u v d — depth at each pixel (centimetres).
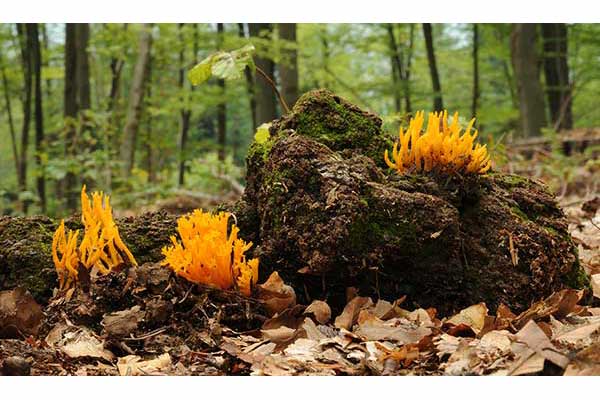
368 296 95
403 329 86
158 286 92
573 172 225
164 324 90
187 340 88
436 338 85
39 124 297
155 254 102
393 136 105
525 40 300
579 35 358
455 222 94
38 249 101
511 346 79
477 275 95
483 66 428
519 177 104
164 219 105
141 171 264
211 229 93
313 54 388
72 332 90
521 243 96
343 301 95
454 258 95
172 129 383
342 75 418
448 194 96
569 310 91
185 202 250
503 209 98
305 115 102
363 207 92
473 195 98
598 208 153
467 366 79
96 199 96
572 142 285
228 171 282
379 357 82
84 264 95
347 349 84
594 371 75
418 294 95
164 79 350
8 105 364
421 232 93
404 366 81
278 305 92
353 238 91
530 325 80
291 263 96
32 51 299
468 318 91
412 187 96
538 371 77
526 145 274
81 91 319
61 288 96
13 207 283
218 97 307
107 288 93
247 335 90
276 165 96
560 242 99
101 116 263
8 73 358
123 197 256
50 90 441
